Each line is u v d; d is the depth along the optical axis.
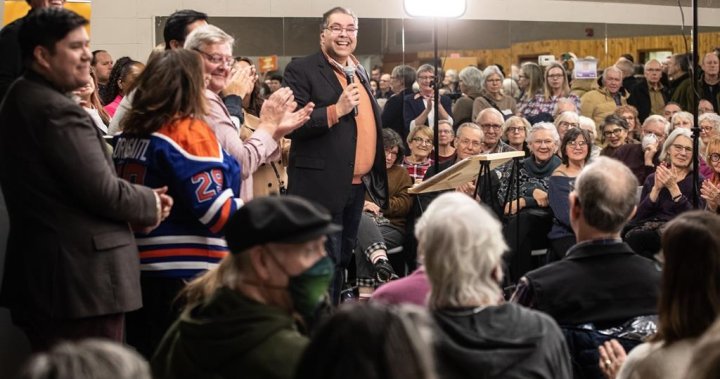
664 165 6.20
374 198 4.98
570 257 3.05
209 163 3.33
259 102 5.15
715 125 7.38
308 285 2.29
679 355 2.52
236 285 2.34
